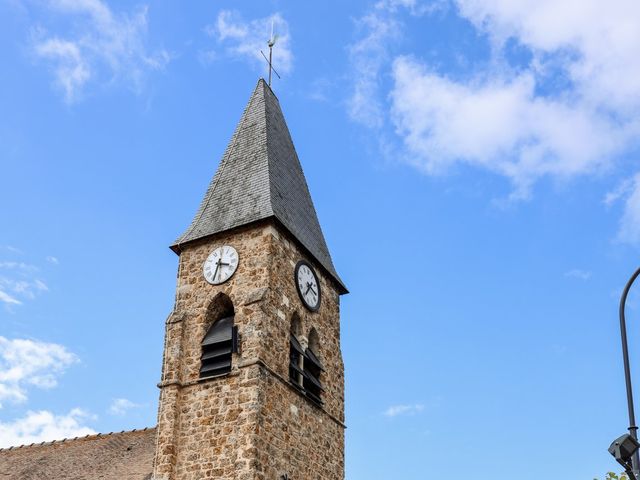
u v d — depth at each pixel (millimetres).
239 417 31266
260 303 33500
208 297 35281
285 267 36094
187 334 34875
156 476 31391
